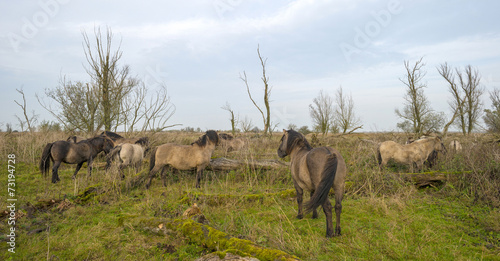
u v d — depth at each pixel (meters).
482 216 5.34
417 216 5.48
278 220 5.39
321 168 4.42
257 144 15.54
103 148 10.16
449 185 6.93
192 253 4.01
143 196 7.36
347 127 25.33
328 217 4.48
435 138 9.16
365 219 5.39
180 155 8.13
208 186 8.27
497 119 16.62
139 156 9.98
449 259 3.85
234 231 4.78
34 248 4.32
